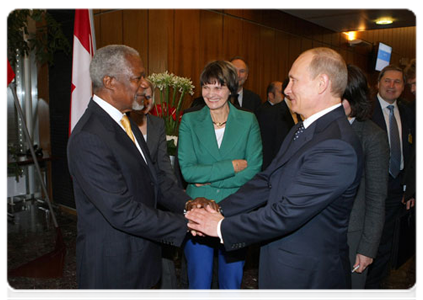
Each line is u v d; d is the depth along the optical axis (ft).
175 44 13.97
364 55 26.03
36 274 9.89
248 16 16.99
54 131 15.52
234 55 16.55
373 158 5.72
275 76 18.89
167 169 7.19
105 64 4.79
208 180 6.64
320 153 4.14
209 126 6.93
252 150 6.88
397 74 8.14
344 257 4.61
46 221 14.21
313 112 4.49
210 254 7.04
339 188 4.10
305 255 4.43
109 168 4.59
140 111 6.97
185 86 9.57
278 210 4.30
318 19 20.17
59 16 14.39
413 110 8.52
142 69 4.98
